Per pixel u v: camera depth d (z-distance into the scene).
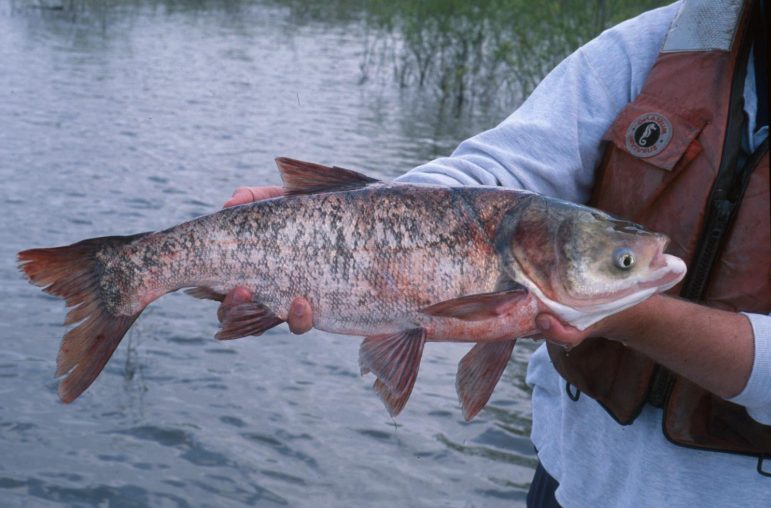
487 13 11.09
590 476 1.68
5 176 6.36
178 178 6.75
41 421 3.40
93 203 5.99
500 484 3.19
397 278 1.52
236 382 3.79
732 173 1.53
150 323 4.28
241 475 3.17
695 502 1.58
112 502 2.98
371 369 1.54
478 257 1.51
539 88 1.73
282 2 18.52
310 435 3.44
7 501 2.94
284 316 1.57
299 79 11.13
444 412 3.67
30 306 4.35
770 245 1.51
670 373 1.55
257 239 1.57
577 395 1.68
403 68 11.38
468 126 9.45
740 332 1.46
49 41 12.18
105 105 8.91
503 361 1.54
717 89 1.55
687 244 1.55
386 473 3.22
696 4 1.58
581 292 1.46
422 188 1.54
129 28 13.86
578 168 1.66
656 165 1.56
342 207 1.55
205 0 17.91
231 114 9.02
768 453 1.53
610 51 1.67
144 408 3.54
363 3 18.91
